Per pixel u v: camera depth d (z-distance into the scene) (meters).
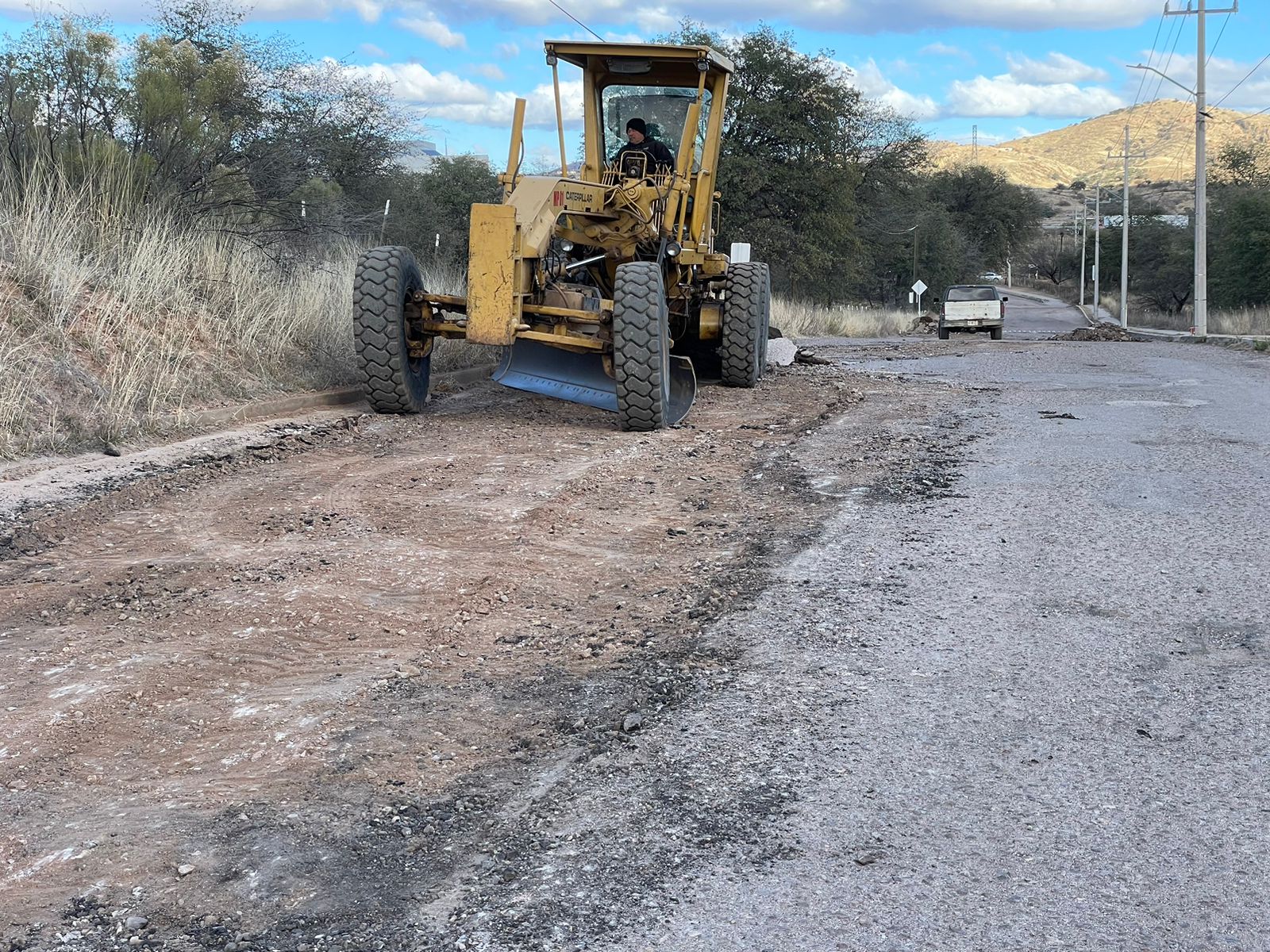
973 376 15.18
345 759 3.79
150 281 10.57
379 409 10.27
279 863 3.19
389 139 20.81
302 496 7.18
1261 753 3.75
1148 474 8.02
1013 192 99.38
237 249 12.65
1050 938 2.80
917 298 62.97
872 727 3.99
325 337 11.87
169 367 9.76
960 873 3.09
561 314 9.74
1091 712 4.09
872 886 3.03
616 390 10.01
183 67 13.84
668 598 5.36
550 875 3.12
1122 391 13.16
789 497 7.34
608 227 10.63
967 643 4.77
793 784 3.60
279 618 5.04
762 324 13.16
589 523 6.64
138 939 2.87
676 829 3.34
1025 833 3.29
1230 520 6.72
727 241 43.66
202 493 7.25
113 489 7.14
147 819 3.43
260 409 9.91
